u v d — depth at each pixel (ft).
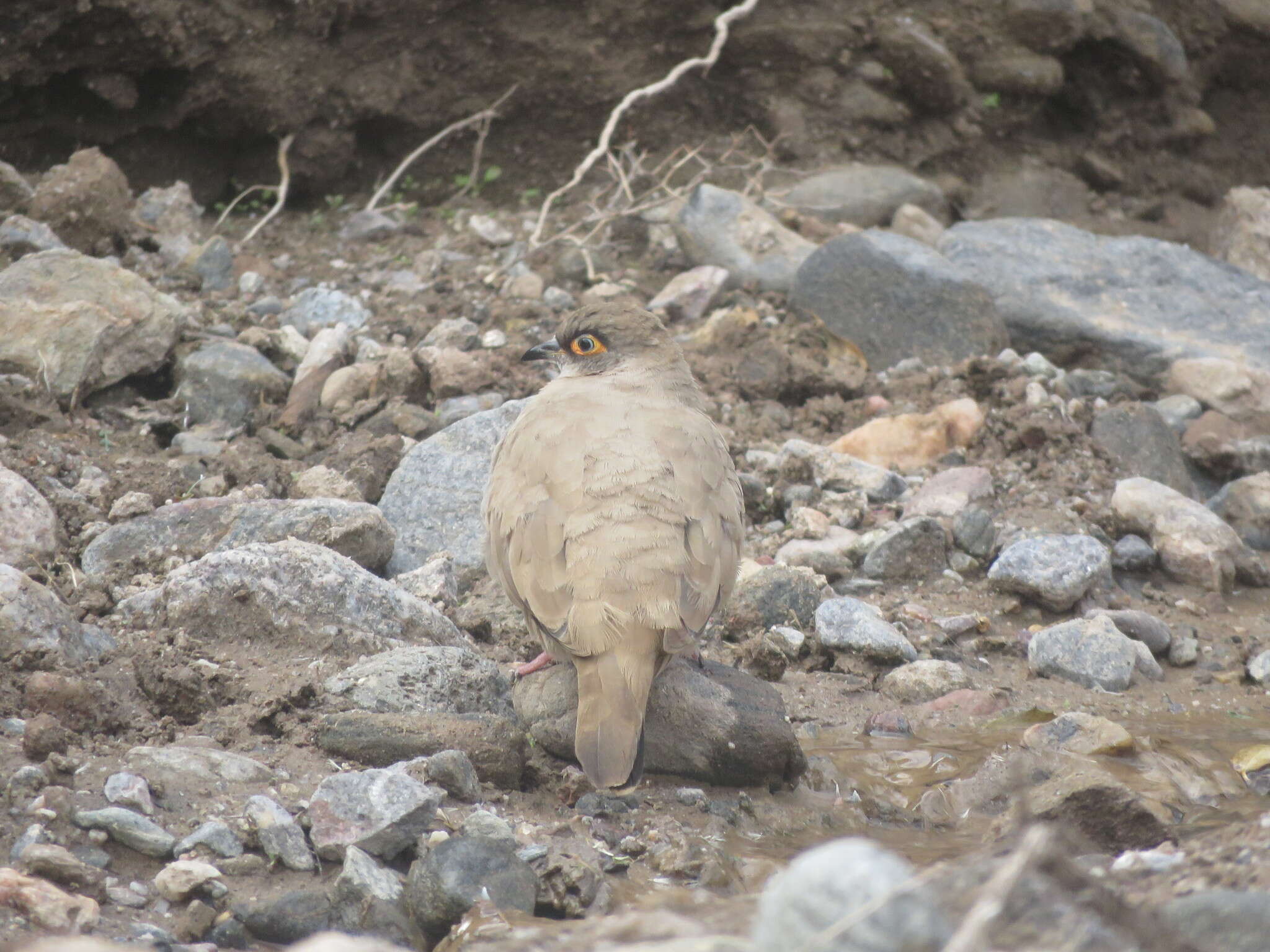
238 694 26.73
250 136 57.31
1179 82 65.41
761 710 26.94
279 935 20.38
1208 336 50.47
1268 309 52.37
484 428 37.68
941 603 36.47
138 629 29.09
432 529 35.45
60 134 54.49
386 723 25.14
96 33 51.80
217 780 23.52
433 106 59.72
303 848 21.94
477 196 61.41
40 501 32.65
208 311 46.96
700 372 47.16
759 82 62.95
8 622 26.13
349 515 33.09
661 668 25.44
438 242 56.90
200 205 57.93
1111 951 14.24
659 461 26.48
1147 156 66.74
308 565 29.25
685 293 51.26
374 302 50.34
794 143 63.21
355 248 56.13
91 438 38.93
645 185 61.36
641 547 25.05
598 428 27.50
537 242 54.90
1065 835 21.74
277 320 47.47
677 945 15.57
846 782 27.50
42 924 19.02
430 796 22.90
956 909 14.87
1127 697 32.58
